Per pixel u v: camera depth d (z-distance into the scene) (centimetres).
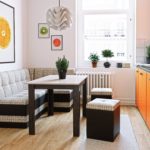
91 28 497
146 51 463
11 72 389
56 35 484
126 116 387
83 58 499
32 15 488
